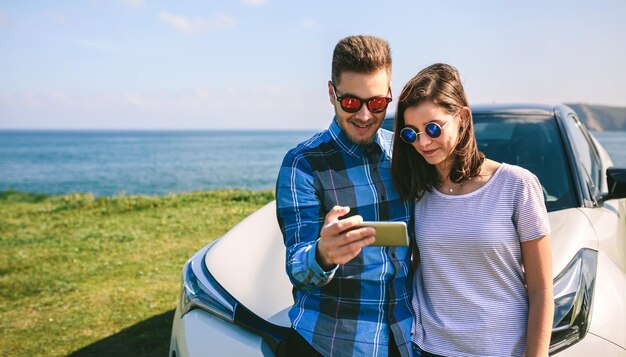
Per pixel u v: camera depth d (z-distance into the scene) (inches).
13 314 179.8
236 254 96.7
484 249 62.3
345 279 64.9
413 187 65.6
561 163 113.8
